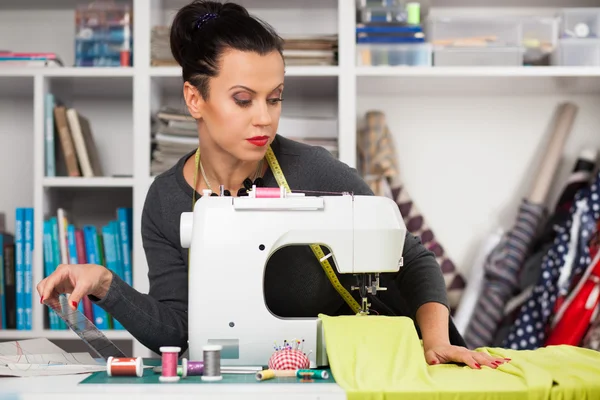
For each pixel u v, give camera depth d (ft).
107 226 9.61
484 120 10.70
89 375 3.89
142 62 9.52
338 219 4.29
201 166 5.33
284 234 4.25
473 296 9.99
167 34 9.57
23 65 9.59
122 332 9.35
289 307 5.10
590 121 10.64
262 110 4.66
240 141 4.72
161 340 4.83
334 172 5.35
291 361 3.89
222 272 4.21
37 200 9.51
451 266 10.18
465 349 4.09
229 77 4.64
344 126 9.45
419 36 9.66
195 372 3.83
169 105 10.52
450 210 10.66
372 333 3.94
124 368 3.80
